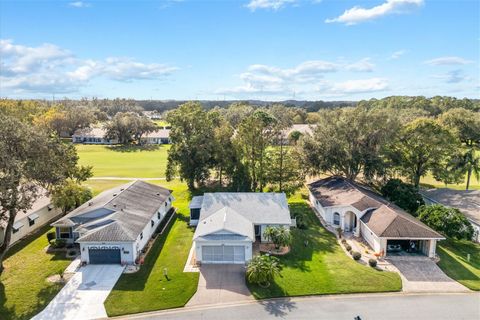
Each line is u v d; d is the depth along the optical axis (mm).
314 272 32312
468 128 95938
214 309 26562
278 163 56969
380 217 39031
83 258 33469
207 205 43125
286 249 37469
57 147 35469
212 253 34125
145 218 39344
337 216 45469
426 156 58938
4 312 25875
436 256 35969
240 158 58531
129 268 32844
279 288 29516
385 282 30516
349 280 30844
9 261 34031
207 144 57875
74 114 139500
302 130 115438
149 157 99250
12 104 148500
